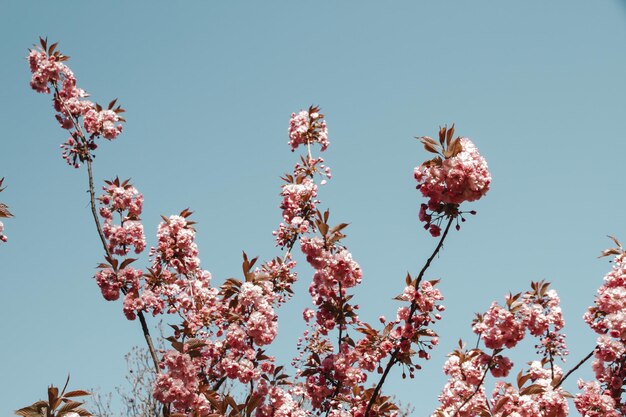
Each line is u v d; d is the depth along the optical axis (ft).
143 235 28.94
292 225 29.27
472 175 18.49
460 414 23.08
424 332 22.26
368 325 23.52
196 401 23.02
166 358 22.95
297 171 30.40
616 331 24.89
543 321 22.43
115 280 27.32
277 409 24.61
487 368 22.25
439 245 19.61
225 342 26.30
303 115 31.37
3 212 23.35
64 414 17.99
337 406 24.04
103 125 29.63
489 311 22.13
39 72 30.30
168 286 28.19
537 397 22.40
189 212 29.14
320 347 25.49
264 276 26.55
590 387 25.41
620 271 26.35
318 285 24.39
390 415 23.21
